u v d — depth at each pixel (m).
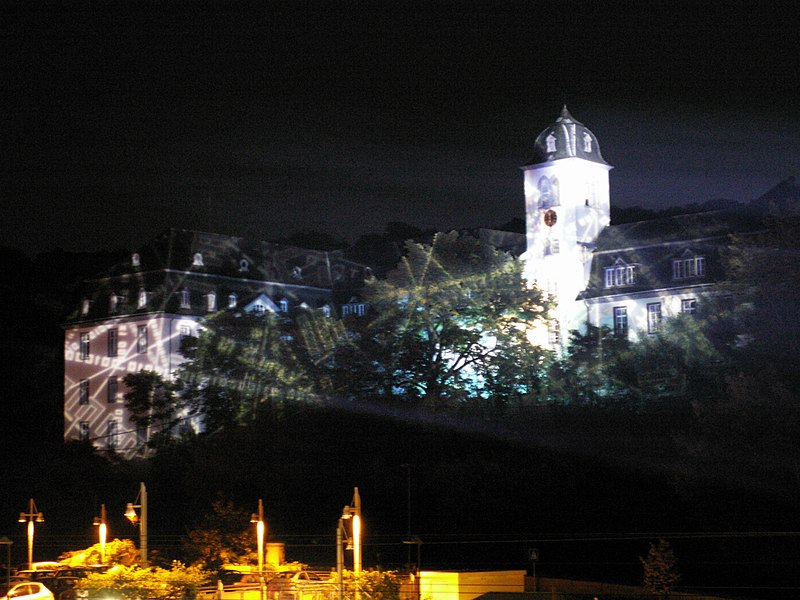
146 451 104.56
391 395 91.75
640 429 81.44
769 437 65.31
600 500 80.69
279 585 56.22
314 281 131.00
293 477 88.81
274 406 92.75
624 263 108.12
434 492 86.12
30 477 111.75
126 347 123.75
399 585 56.75
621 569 76.50
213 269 125.62
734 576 70.06
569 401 88.19
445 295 94.69
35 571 62.91
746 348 71.81
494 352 95.69
